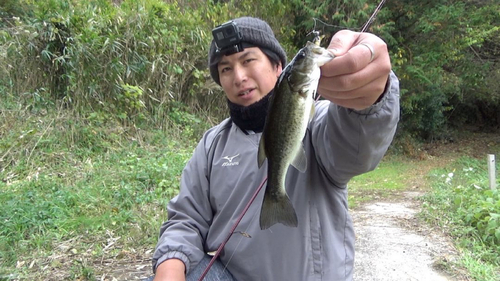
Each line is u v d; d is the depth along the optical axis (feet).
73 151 22.34
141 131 26.50
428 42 42.32
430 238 16.89
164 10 30.09
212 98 32.91
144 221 15.66
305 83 4.65
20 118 22.89
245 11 38.78
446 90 49.75
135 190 18.69
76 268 12.37
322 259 5.93
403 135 49.47
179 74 30.73
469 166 42.93
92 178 19.63
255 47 6.48
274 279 6.03
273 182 5.25
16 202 15.74
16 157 20.53
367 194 27.48
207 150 7.19
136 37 27.40
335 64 4.15
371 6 38.58
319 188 6.07
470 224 18.07
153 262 6.59
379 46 4.28
